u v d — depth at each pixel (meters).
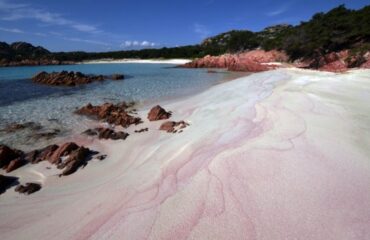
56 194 6.00
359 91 14.85
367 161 6.22
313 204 4.71
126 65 65.12
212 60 50.12
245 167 6.05
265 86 18.62
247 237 4.01
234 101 13.75
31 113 13.48
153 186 5.61
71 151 8.14
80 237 4.33
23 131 10.64
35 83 26.58
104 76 30.94
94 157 8.02
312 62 35.41
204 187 5.35
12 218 5.18
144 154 7.87
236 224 4.28
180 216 4.55
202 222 4.38
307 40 42.44
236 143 7.44
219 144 7.47
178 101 15.88
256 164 6.17
